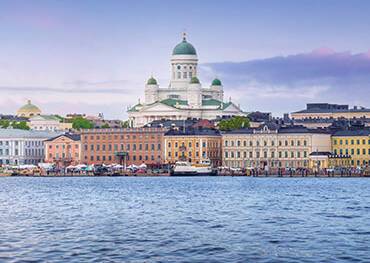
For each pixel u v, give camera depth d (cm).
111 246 11275
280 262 10156
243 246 11288
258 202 18538
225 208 16912
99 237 12144
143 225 13675
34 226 13538
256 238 12038
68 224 13838
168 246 11288
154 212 16038
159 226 13525
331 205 17488
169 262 10181
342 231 12781
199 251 10900
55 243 11525
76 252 10788
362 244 11425
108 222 14150
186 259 10356
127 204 18112
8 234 12469
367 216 15000
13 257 10419
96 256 10512
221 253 10756
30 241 11712
